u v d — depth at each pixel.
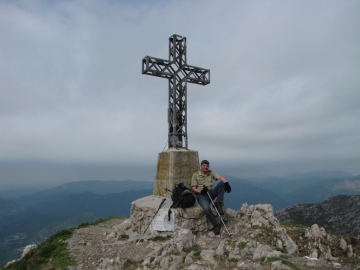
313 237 5.88
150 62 6.60
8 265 6.33
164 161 6.57
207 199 5.56
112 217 9.20
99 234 6.43
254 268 3.54
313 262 4.03
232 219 6.12
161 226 5.39
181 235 4.59
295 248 5.11
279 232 5.43
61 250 5.09
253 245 4.39
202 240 5.03
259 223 5.79
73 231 6.79
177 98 7.03
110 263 4.08
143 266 3.90
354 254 5.37
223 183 5.70
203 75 7.41
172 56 7.00
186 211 5.47
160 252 4.29
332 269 3.82
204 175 5.68
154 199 6.24
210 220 5.43
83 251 4.93
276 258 3.85
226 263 3.72
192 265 3.62
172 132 6.99
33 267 5.03
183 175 6.43
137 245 4.97
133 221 5.89
